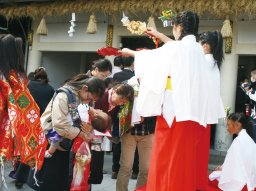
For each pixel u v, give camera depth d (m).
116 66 6.02
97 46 9.41
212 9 7.18
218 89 3.79
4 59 2.72
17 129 2.67
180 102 3.17
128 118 4.21
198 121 3.19
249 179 4.34
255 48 7.61
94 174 3.99
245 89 7.32
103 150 4.33
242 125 4.56
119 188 4.29
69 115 3.47
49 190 3.56
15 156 2.73
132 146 4.32
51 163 3.57
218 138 7.95
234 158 4.37
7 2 9.38
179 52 3.26
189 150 3.28
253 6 6.81
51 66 10.91
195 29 3.45
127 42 9.67
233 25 7.79
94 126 3.66
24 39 10.75
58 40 10.02
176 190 3.24
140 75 3.39
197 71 3.25
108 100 4.28
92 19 8.73
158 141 3.38
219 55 3.87
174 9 7.41
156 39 3.79
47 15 9.22
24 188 5.27
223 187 4.40
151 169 3.44
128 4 8.00
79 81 3.61
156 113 3.32
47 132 3.50
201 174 3.80
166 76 3.29
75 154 3.56
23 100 2.75
